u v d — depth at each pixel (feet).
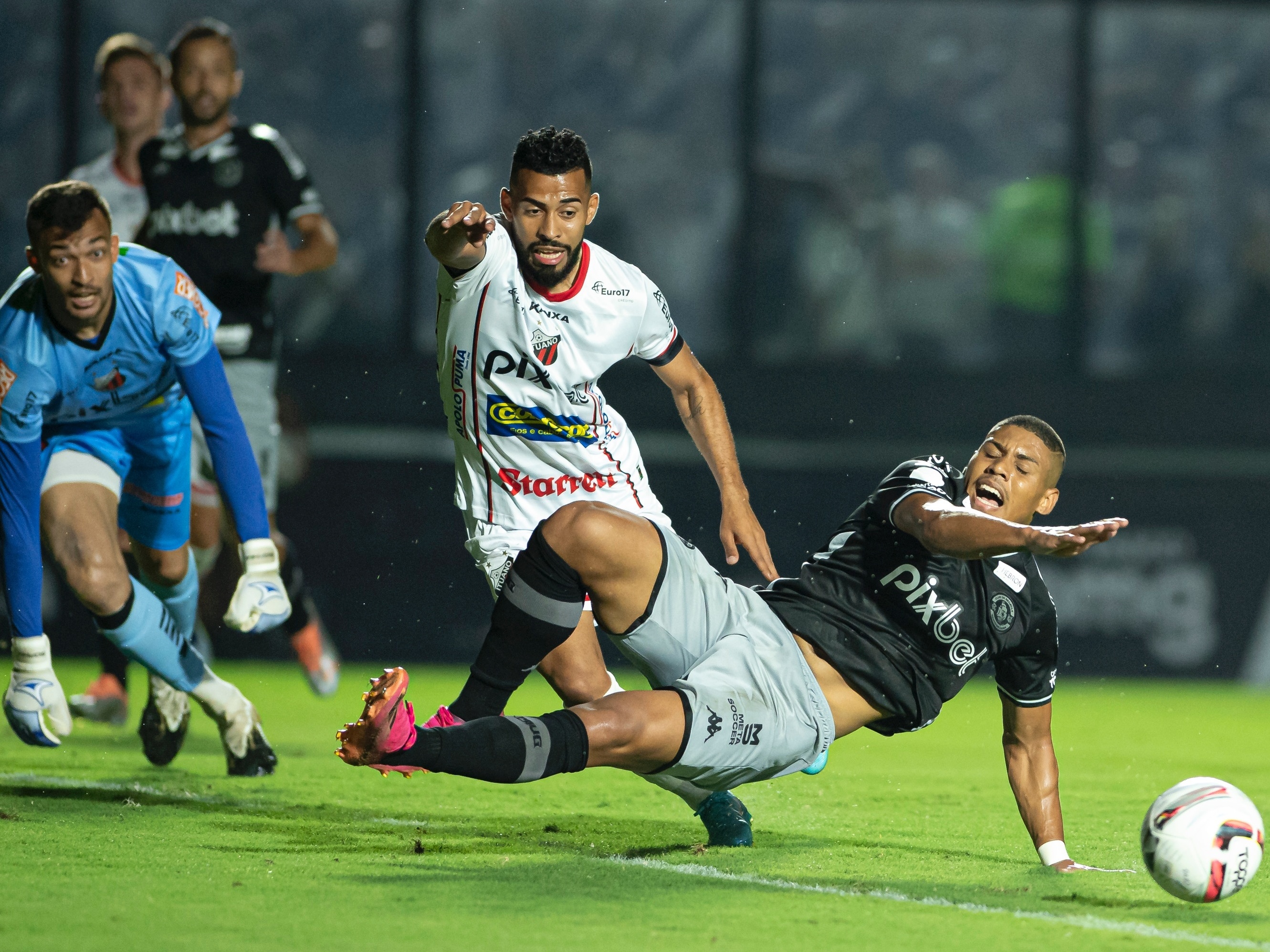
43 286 49.75
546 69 127.24
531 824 49.26
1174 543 127.95
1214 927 35.73
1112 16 132.36
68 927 32.42
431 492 121.70
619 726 37.42
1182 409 131.85
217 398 52.49
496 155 126.93
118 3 122.83
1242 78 133.59
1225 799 37.88
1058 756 78.64
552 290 45.52
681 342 49.01
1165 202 133.69
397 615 120.67
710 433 49.29
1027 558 43.32
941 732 90.48
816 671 42.19
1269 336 134.00
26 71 122.42
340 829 47.01
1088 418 131.44
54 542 51.98
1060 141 131.34
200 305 51.96
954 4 129.90
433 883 38.06
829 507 127.03
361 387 123.54
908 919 35.40
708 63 128.47
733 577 123.95
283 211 75.51
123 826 46.03
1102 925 35.55
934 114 130.41
